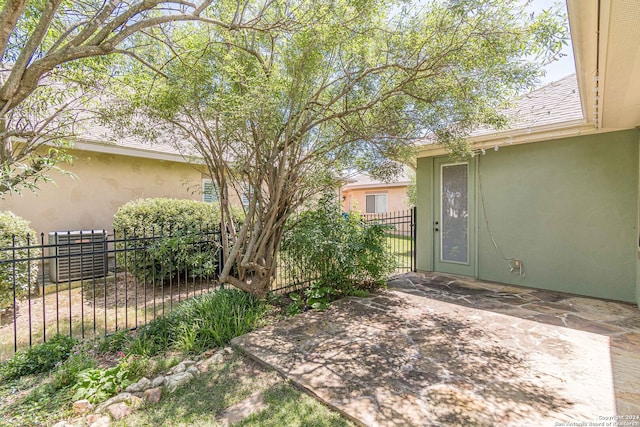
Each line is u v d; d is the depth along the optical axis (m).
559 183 5.02
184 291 5.32
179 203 6.00
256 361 2.86
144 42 3.25
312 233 4.17
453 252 6.34
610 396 2.24
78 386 2.34
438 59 2.98
